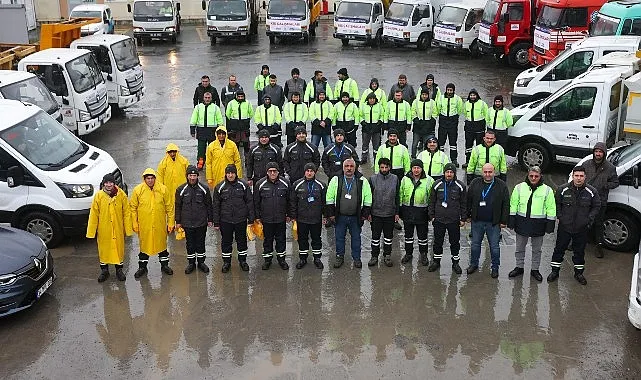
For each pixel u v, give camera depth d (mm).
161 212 8516
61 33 16578
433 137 9898
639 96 10344
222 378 6578
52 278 8141
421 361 6801
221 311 7824
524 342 7117
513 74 21656
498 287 8320
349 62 23688
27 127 9875
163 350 7055
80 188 9391
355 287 8367
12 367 6789
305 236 8797
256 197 8578
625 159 9188
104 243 8414
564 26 18953
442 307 7848
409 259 9086
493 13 22703
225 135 10641
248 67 22641
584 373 6598
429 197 8570
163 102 18250
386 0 29047
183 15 34938
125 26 34094
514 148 12609
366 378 6531
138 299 8133
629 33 16609
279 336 7281
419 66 23047
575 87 11703
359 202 8547
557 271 8438
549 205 8109
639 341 7125
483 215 8352
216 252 9492
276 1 27281
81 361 6879
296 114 12773
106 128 15859
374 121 12742
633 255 9141
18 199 9383
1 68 14609
